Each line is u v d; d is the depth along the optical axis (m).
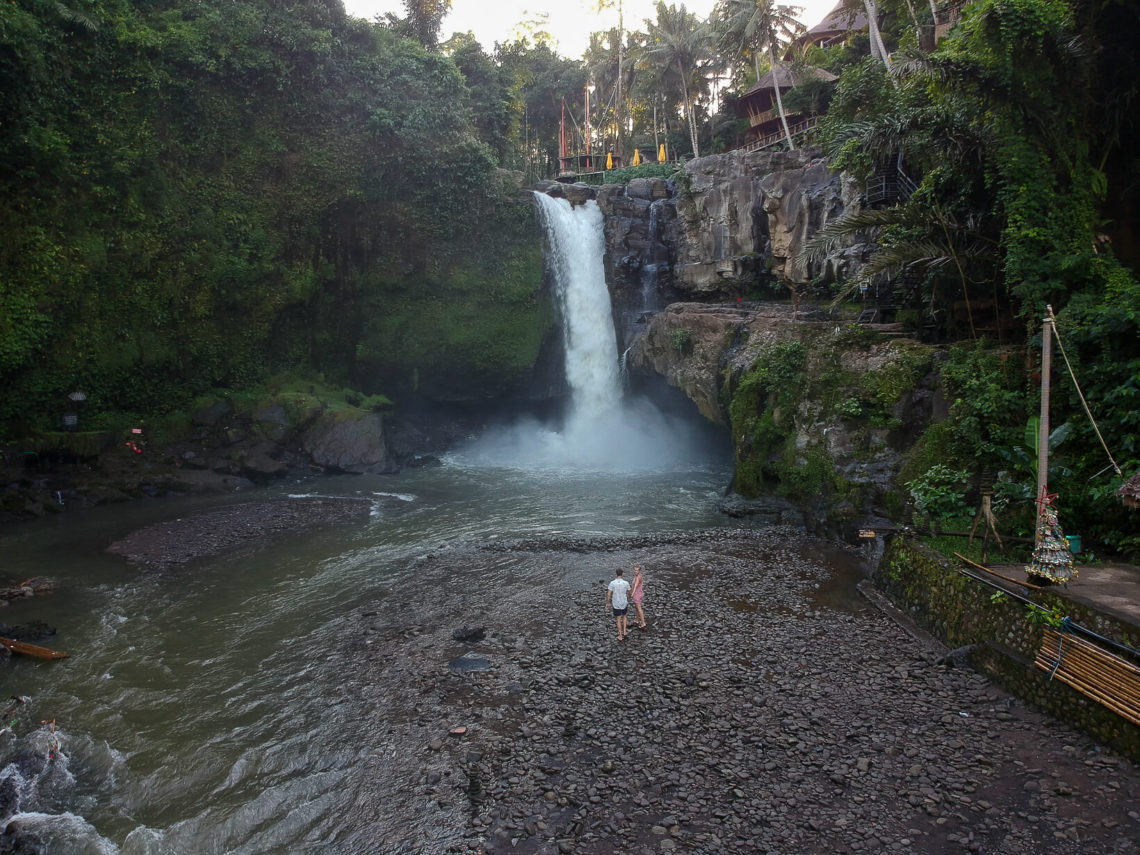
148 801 9.15
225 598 16.28
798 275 32.00
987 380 17.31
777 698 11.10
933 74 17.28
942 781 9.01
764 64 53.22
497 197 35.00
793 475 21.62
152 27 30.02
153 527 22.08
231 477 28.20
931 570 13.89
